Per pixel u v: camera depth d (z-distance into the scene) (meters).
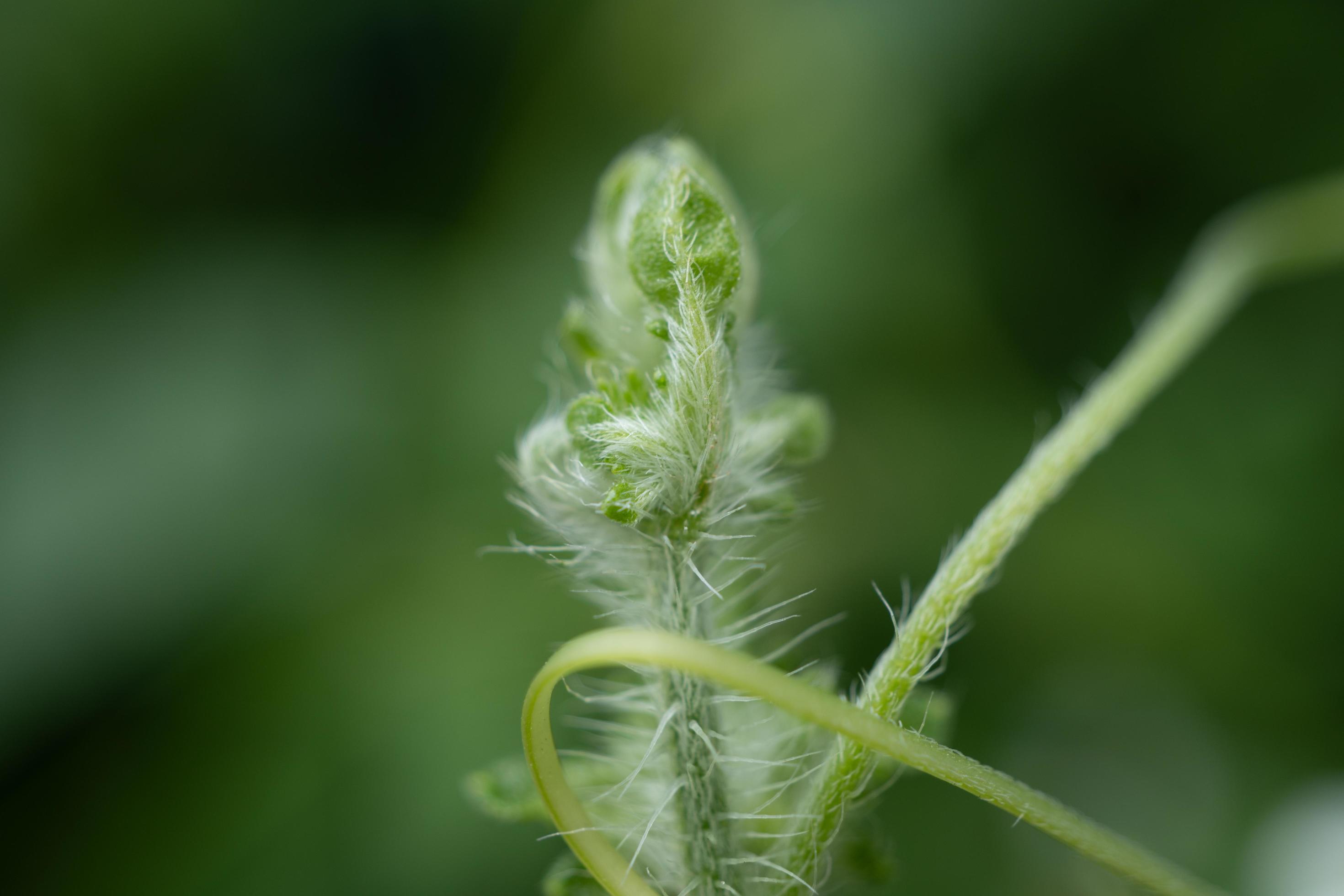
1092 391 0.14
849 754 0.13
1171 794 0.27
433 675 0.26
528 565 0.27
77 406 0.28
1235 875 0.27
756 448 0.14
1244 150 0.30
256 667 0.26
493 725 0.25
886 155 0.29
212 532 0.27
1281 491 0.29
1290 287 0.30
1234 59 0.30
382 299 0.29
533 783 0.14
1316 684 0.27
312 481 0.27
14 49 0.29
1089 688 0.28
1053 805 0.13
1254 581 0.28
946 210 0.29
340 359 0.28
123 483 0.27
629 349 0.14
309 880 0.24
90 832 0.25
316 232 0.30
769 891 0.14
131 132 0.30
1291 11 0.29
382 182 0.31
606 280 0.14
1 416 0.27
